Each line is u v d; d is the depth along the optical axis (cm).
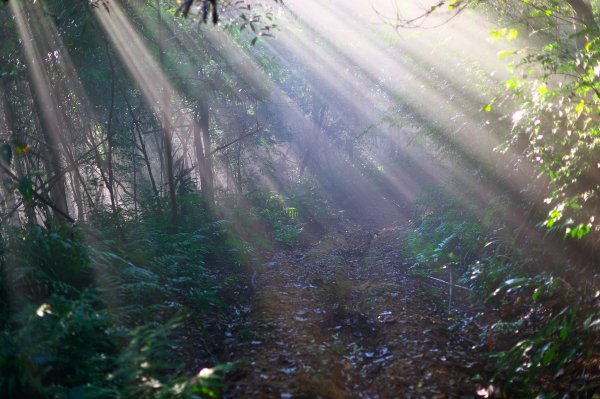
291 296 907
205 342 690
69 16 1009
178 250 983
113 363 528
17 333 512
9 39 995
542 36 917
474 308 848
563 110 729
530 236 916
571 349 561
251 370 575
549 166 782
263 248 1434
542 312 721
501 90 1028
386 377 583
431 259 1154
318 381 545
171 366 536
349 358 653
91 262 709
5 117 1227
